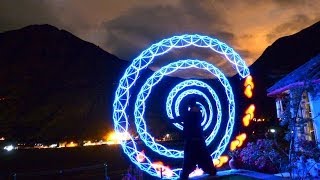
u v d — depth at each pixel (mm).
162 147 11766
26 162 27000
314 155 8898
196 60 12141
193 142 9156
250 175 10359
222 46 12047
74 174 22094
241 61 12289
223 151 11797
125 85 11719
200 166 9195
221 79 12242
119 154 27547
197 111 9383
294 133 9070
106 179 17469
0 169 24406
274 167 11656
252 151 10094
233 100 12062
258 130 14445
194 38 11836
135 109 11797
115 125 11602
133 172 14922
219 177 10211
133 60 11844
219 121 12109
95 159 27047
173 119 9383
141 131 11695
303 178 9266
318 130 11727
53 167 24906
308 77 9602
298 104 9133
